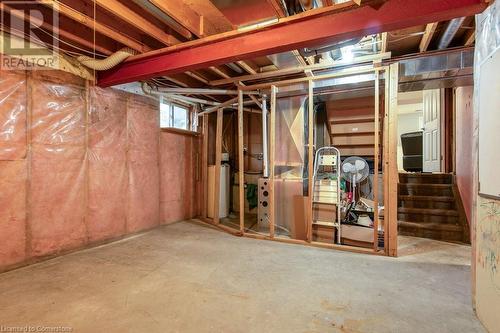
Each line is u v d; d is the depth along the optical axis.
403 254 3.08
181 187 4.89
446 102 4.79
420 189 4.36
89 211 3.30
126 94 3.79
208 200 5.27
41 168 2.83
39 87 2.79
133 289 2.19
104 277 2.42
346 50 3.01
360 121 4.38
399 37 2.89
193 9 2.31
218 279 2.39
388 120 3.04
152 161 4.24
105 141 3.49
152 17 2.44
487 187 1.69
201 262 2.80
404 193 4.46
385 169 3.06
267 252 3.14
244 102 4.45
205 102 4.72
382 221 3.56
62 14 2.28
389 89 3.04
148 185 4.17
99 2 1.97
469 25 2.63
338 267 2.68
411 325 1.72
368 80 3.25
